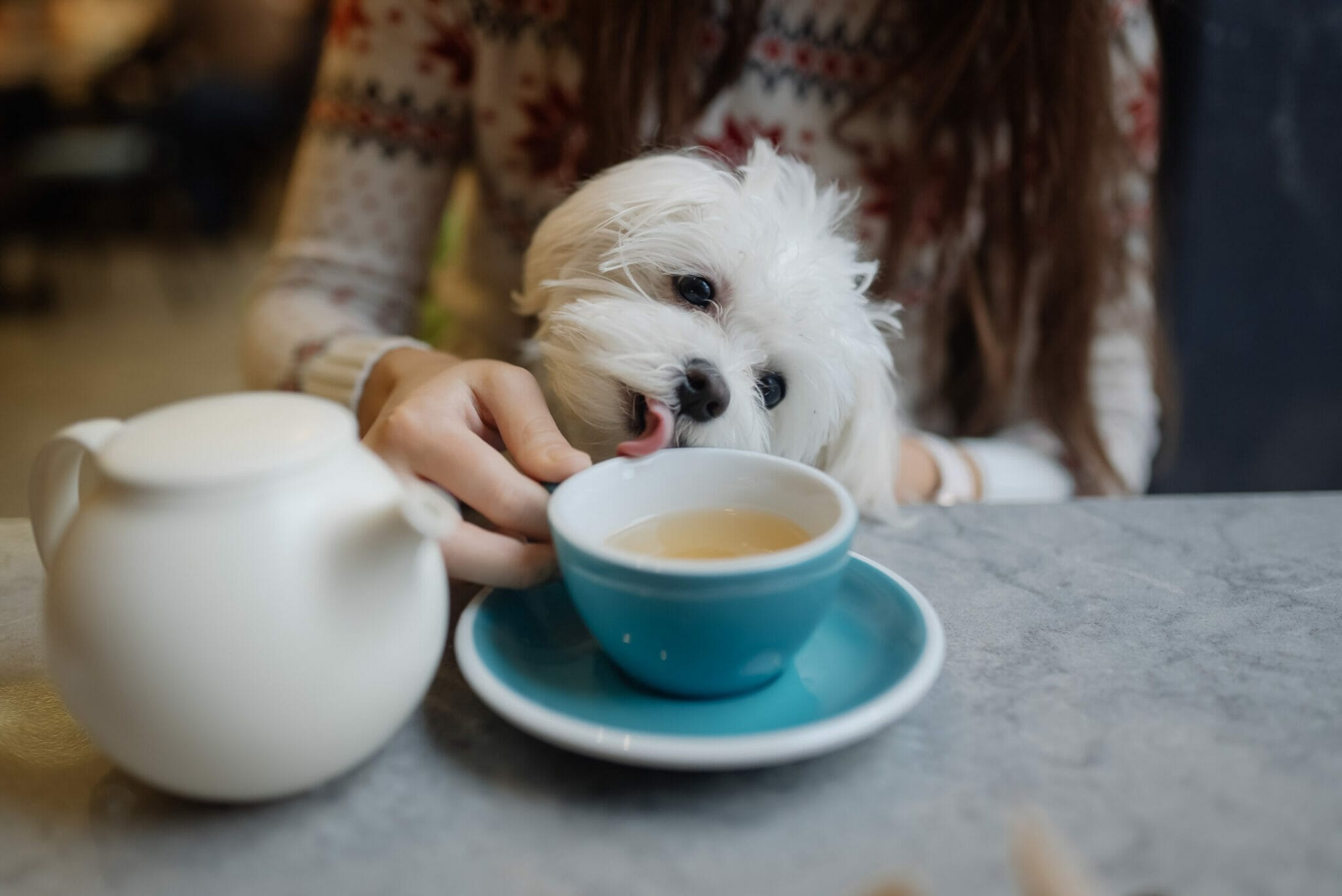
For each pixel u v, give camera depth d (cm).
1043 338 127
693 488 61
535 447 62
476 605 57
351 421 46
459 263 152
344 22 134
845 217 101
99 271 427
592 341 82
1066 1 112
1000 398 134
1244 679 56
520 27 127
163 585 40
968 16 115
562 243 94
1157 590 68
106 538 41
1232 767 48
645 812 45
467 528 57
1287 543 77
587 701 52
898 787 47
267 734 42
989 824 44
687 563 47
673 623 48
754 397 85
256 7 495
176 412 45
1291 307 188
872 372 92
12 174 389
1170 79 175
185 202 441
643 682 53
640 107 112
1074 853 42
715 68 122
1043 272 126
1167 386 158
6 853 43
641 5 111
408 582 46
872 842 43
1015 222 122
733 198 89
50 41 448
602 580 48
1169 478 198
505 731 52
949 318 138
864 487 89
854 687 53
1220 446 196
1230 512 84
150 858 43
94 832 44
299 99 450
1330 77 174
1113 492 129
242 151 461
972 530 80
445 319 154
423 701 54
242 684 41
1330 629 62
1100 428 133
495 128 133
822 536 49
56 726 52
